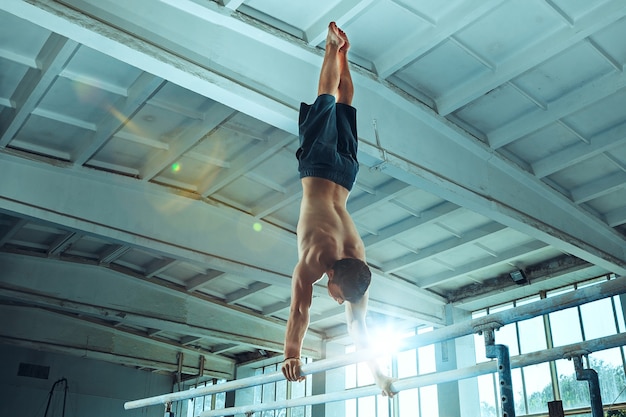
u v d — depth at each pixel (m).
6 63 9.12
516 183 11.02
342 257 3.84
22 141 10.70
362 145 8.54
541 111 9.95
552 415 3.97
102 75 9.37
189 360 23.89
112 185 11.48
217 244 12.38
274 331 19.16
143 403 6.65
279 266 13.11
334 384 19.11
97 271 15.87
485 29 8.52
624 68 9.03
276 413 21.41
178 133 10.80
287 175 11.98
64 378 22.98
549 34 8.52
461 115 10.15
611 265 12.46
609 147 10.39
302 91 7.97
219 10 7.30
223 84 7.32
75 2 6.52
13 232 13.69
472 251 14.30
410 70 9.25
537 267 14.73
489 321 3.68
